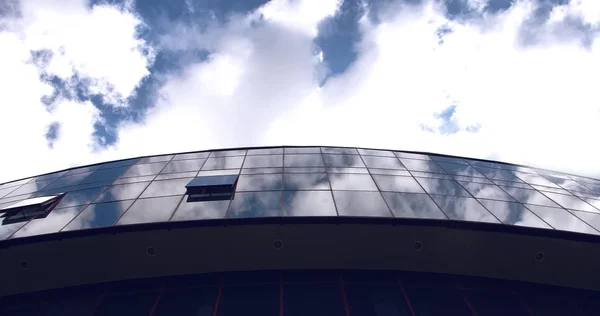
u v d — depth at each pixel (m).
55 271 13.34
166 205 14.45
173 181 17.08
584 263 13.52
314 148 21.67
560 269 13.74
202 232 13.06
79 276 13.49
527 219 13.99
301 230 13.16
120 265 13.46
